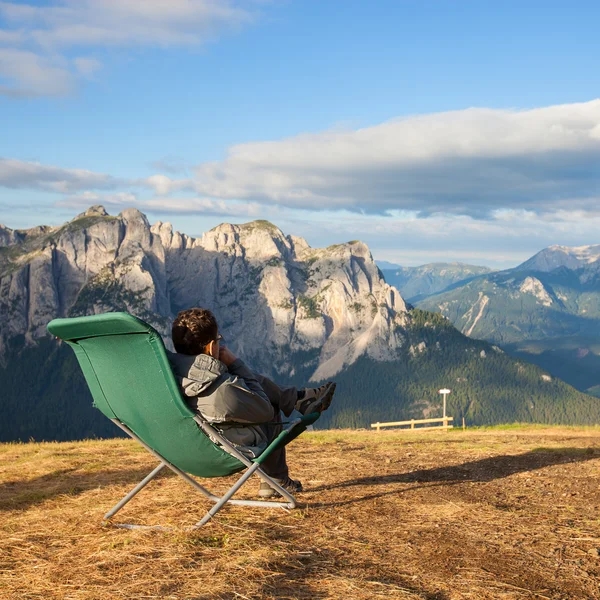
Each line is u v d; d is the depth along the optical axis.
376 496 4.12
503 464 5.18
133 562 3.04
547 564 3.02
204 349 3.54
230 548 3.19
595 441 7.69
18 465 5.82
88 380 3.51
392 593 2.73
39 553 3.21
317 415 3.72
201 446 3.44
